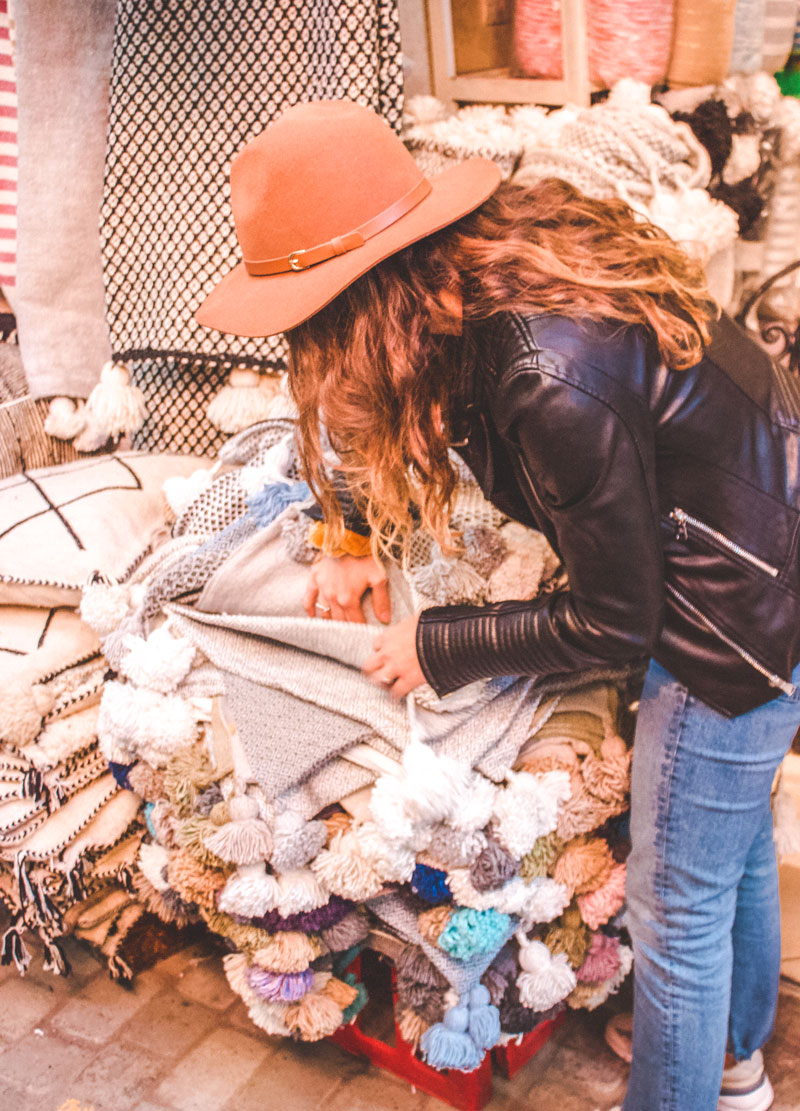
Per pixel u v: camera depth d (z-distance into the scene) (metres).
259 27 1.56
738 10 1.39
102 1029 1.53
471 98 1.57
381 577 1.23
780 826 1.42
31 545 1.51
